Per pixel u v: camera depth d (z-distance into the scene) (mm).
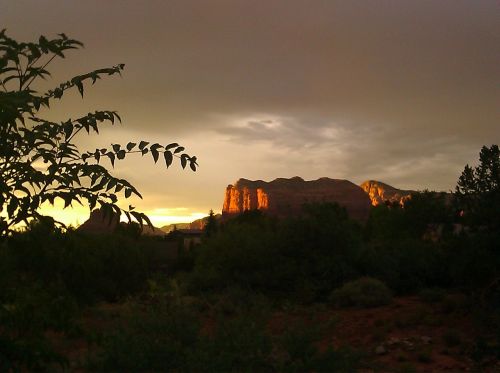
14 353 3545
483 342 13203
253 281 24719
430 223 48562
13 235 3721
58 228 3795
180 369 8766
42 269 3867
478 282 18438
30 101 3816
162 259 50312
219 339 9164
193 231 135625
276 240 26531
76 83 4145
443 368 12625
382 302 21625
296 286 24031
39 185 3736
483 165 19641
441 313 18469
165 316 9984
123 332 9453
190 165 3891
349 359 9375
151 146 3854
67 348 10484
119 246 28781
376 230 60625
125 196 3555
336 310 20844
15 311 3674
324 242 26141
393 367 11812
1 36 3799
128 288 28641
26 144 3801
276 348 9422
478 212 18938
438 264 26219
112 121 4133
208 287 24688
